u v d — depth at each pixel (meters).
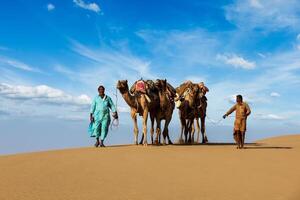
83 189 8.37
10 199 7.52
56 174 9.94
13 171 10.34
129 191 8.23
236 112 16.61
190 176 9.77
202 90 20.20
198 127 21.16
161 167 10.94
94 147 16.67
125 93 17.20
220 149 15.94
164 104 17.98
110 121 17.30
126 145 17.73
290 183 9.04
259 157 13.12
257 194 8.04
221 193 8.10
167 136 18.92
